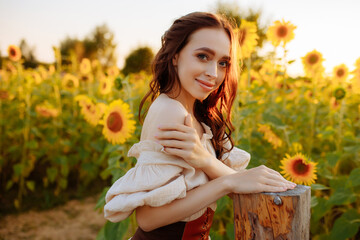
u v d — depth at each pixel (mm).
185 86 1074
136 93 4438
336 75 3178
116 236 2041
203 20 1053
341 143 3064
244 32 2301
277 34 2578
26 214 3996
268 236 936
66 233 3600
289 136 2660
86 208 4207
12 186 4695
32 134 4539
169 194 940
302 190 958
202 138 1195
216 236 1931
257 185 948
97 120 2562
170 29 1116
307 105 3721
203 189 976
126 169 2166
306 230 962
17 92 4582
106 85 3041
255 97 2941
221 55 1056
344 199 2146
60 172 4688
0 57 6422
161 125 981
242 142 2186
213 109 1335
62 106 5152
